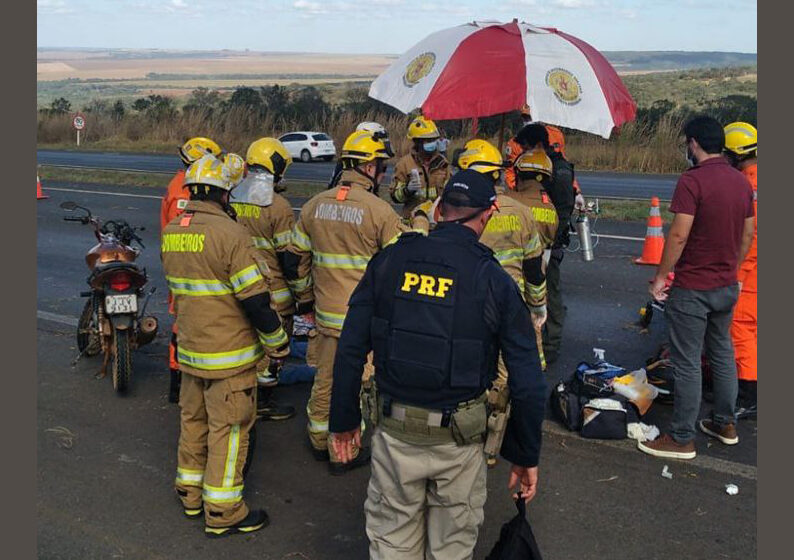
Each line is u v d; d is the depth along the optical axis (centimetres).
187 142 536
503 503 437
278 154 521
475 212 316
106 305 571
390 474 320
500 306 305
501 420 316
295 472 474
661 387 571
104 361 619
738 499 439
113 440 513
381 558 325
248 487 455
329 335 463
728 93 5972
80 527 414
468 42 525
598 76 507
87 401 574
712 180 457
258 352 414
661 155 2358
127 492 450
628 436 510
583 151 2477
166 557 390
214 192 409
